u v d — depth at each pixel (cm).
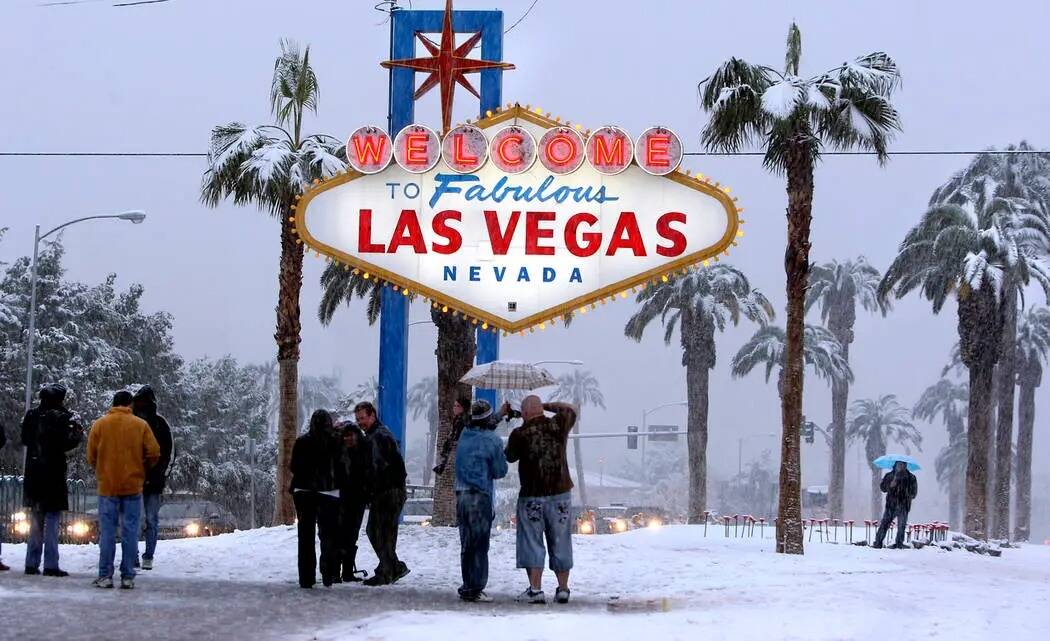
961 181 4881
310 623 1033
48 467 1359
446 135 2067
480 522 1280
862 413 9519
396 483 1422
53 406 1374
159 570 1508
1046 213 4662
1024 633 1072
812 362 6400
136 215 3841
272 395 12706
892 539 2991
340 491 1413
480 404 1296
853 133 2231
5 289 5325
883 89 2267
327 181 2081
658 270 2025
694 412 4844
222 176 2600
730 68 2291
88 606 1091
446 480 2375
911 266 3922
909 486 2589
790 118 2191
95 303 5441
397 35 2430
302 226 2075
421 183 2075
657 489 13288
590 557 1800
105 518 1265
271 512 6294
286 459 2552
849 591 1378
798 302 2245
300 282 2588
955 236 3731
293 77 2662
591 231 2042
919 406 9875
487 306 2053
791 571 1675
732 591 1400
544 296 2045
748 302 4947
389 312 2392
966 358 3703
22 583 1255
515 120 2092
